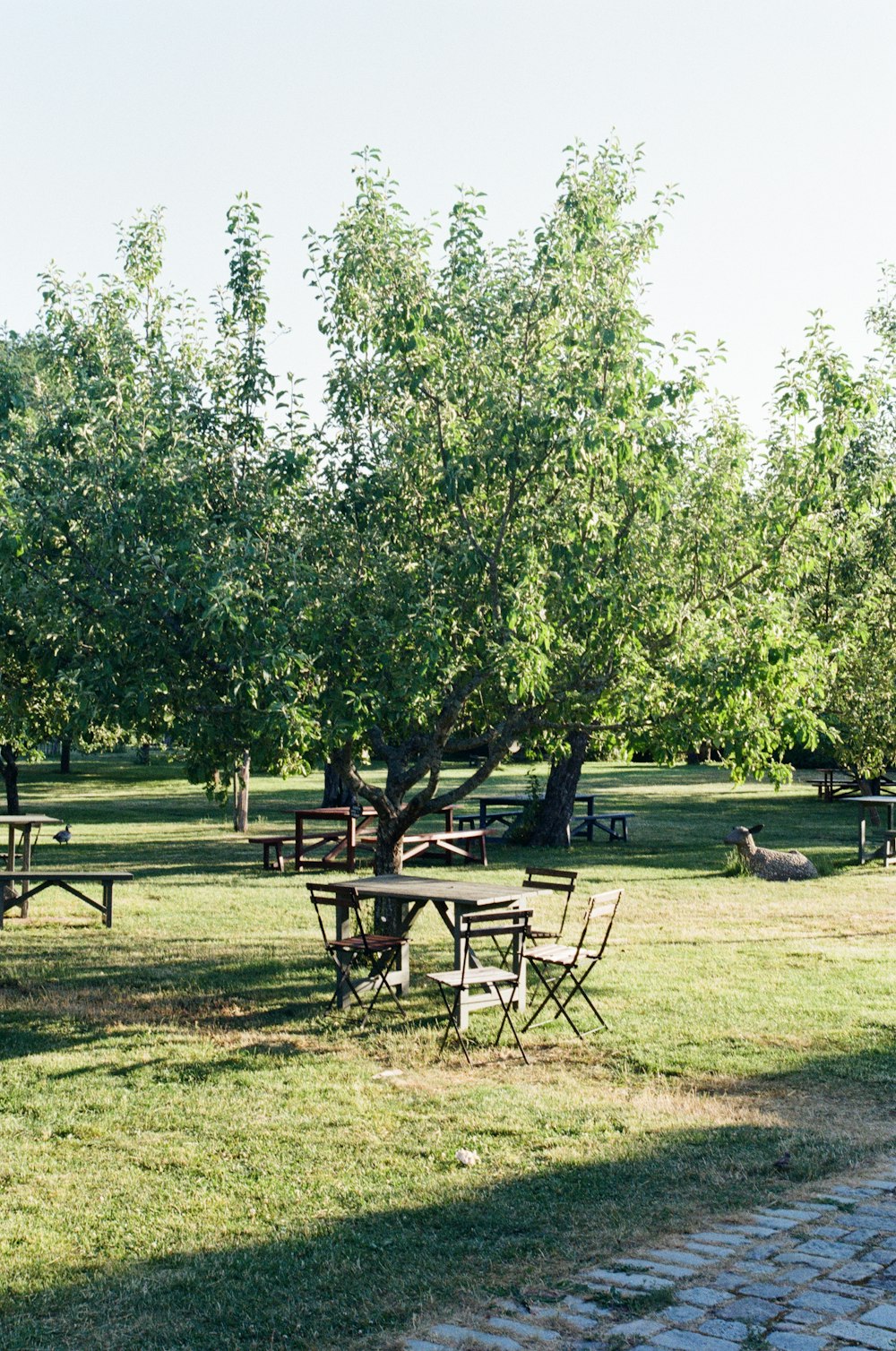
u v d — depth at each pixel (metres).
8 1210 6.34
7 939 14.56
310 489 11.55
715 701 10.79
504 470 10.59
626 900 17.47
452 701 11.52
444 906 10.57
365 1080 8.76
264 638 9.73
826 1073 8.82
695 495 11.30
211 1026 10.39
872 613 16.83
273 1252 5.74
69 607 10.09
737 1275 5.07
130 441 10.48
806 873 20.03
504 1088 8.53
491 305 11.24
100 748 22.08
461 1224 6.02
